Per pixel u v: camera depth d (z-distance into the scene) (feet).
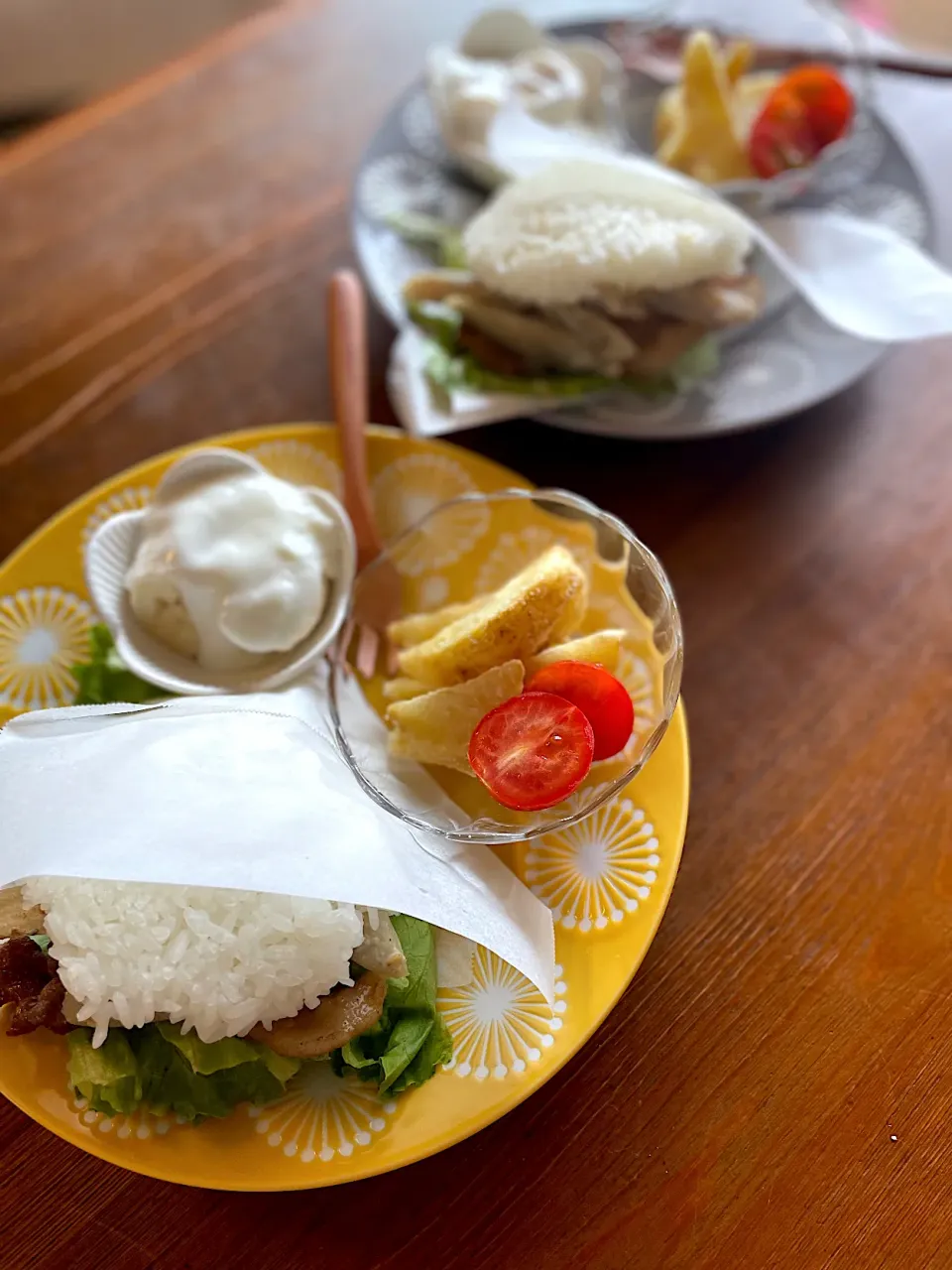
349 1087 0.73
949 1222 0.72
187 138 1.33
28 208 1.27
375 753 0.86
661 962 0.83
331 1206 0.74
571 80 1.24
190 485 0.93
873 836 0.88
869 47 1.38
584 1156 0.75
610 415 1.05
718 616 0.99
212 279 1.21
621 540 0.89
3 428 1.11
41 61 2.10
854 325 1.04
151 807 0.72
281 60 1.41
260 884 0.69
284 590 0.89
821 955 0.83
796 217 1.13
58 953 0.72
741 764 0.92
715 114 1.15
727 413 1.04
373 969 0.74
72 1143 0.70
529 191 1.03
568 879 0.80
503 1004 0.75
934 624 0.98
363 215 1.19
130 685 0.90
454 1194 0.74
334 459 1.02
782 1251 0.72
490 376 1.05
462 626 0.86
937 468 1.07
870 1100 0.77
